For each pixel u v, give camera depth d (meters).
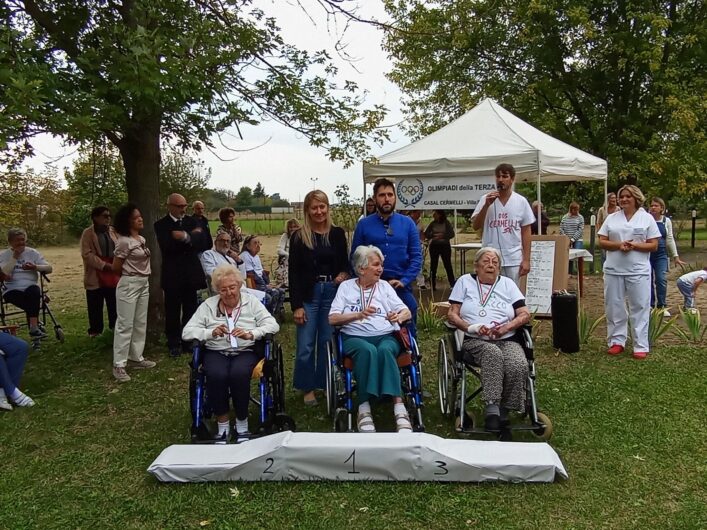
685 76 17.12
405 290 4.93
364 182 9.52
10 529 3.16
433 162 8.88
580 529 3.05
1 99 4.60
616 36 16.41
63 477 3.79
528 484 3.51
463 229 25.17
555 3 16.64
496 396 4.07
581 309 7.84
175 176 25.22
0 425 4.73
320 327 4.85
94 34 6.10
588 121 18.45
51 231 30.28
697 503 3.28
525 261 6.04
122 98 5.68
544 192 19.66
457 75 19.02
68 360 6.86
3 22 6.22
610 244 6.25
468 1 16.77
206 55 5.91
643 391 5.16
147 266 6.15
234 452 3.79
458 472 3.53
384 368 4.17
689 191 16.16
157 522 3.21
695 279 8.02
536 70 18.31
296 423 4.62
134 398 5.37
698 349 6.57
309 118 7.06
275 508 3.30
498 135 9.14
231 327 4.42
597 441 4.13
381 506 3.30
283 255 9.53
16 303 7.62
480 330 4.33
